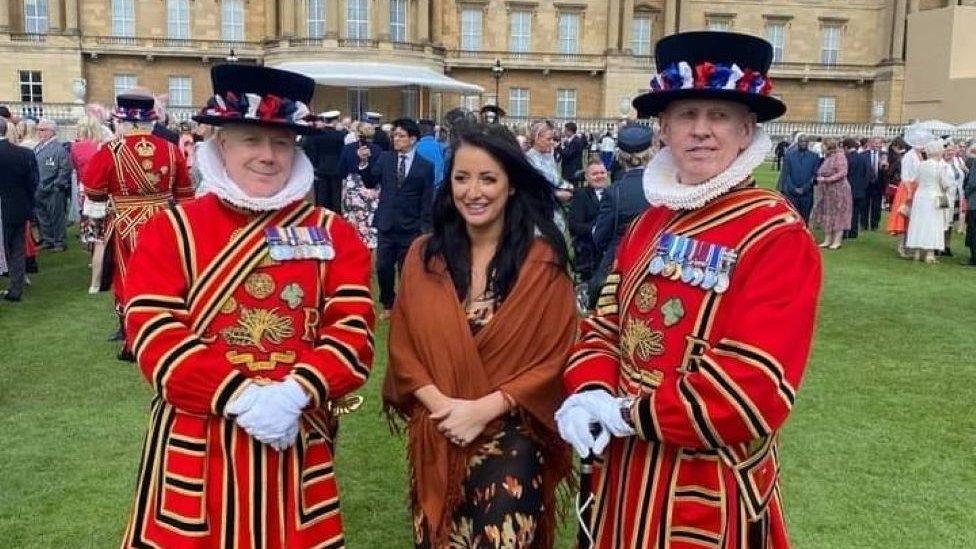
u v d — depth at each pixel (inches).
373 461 207.6
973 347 324.2
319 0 1659.7
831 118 2004.2
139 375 273.7
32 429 224.8
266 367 109.3
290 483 109.7
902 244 567.5
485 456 119.6
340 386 109.2
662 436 95.6
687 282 98.8
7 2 1657.2
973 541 170.4
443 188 126.8
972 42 1683.1
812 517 179.8
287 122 109.0
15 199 373.7
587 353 109.7
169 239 110.0
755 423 91.9
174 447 107.8
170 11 1715.1
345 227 118.5
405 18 1724.9
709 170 100.3
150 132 287.0
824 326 359.3
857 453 214.8
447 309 120.8
